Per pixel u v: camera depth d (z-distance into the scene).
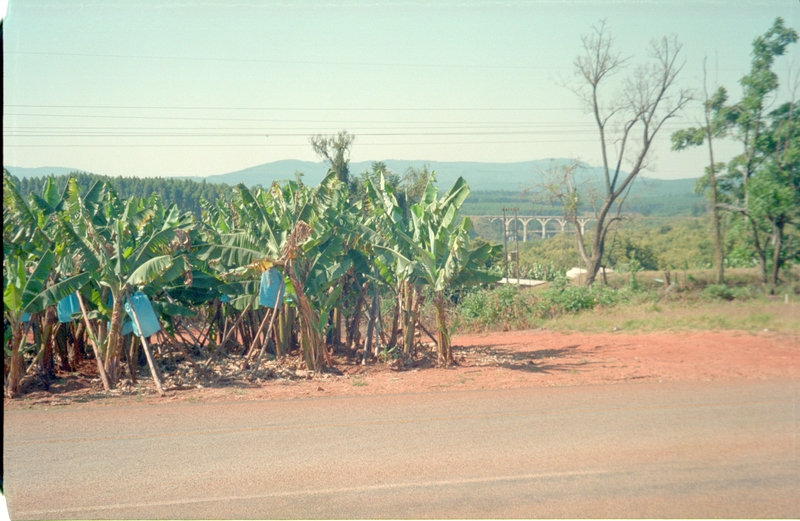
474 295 26.61
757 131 24.23
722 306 22.39
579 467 8.15
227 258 15.49
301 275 15.74
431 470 8.12
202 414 11.00
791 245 23.95
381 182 17.41
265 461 8.52
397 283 17.23
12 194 12.92
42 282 12.77
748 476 7.78
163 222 17.30
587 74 29.73
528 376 14.05
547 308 26.11
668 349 16.73
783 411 10.45
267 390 13.12
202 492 7.54
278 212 17.02
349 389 13.12
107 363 13.57
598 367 14.84
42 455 8.81
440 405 11.45
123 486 7.70
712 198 26.58
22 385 13.18
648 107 29.19
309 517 6.81
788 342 16.80
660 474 7.88
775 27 22.62
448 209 16.08
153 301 15.00
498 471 8.07
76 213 13.84
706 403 11.08
